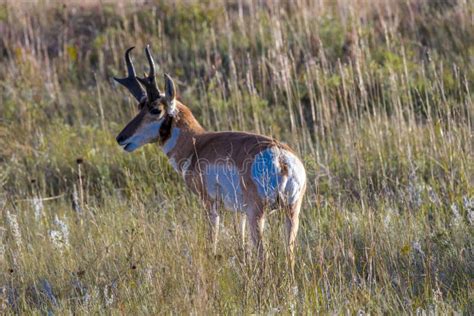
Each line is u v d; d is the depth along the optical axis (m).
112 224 30.11
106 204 34.00
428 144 36.78
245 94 44.66
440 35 51.91
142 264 25.91
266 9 56.62
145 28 56.81
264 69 46.72
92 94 48.84
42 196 37.69
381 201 30.97
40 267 27.38
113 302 23.81
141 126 30.20
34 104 47.56
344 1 55.78
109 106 47.34
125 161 39.03
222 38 53.19
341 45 50.62
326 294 22.86
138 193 35.28
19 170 39.78
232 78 47.16
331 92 44.81
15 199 37.16
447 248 26.08
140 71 51.66
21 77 51.09
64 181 39.12
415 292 23.84
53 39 56.72
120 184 37.97
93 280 25.95
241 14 52.66
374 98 44.66
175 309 22.41
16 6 60.28
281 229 25.33
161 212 31.08
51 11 60.03
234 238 25.34
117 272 25.38
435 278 23.59
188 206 31.47
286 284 23.56
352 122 39.47
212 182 28.27
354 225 27.89
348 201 32.59
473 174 32.56
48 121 46.25
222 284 23.86
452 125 36.75
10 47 55.75
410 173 33.47
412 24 53.34
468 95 37.97
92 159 39.88
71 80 51.94
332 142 38.91
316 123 42.03
